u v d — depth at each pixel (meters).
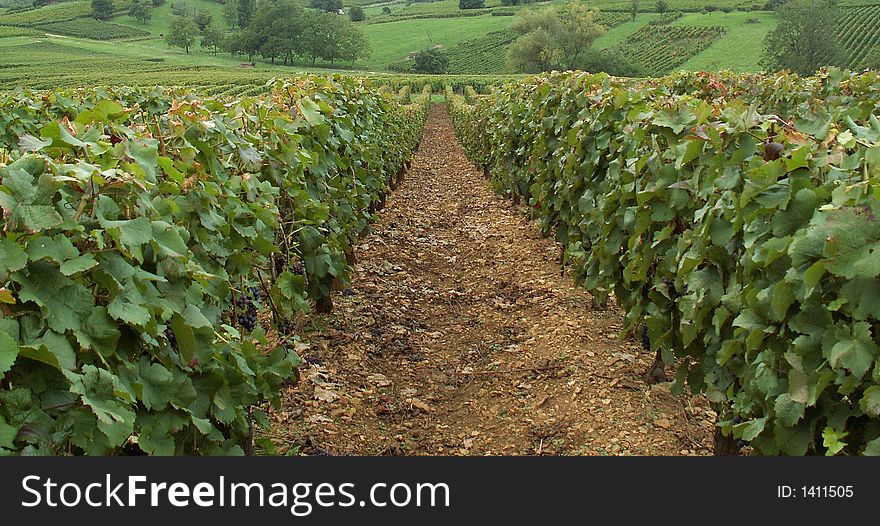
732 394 3.44
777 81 10.65
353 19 146.25
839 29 88.75
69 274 2.06
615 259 5.47
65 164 2.31
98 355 2.27
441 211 12.79
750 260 3.13
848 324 2.62
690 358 4.45
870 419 2.65
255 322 4.29
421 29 126.31
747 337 3.12
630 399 4.84
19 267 1.96
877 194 2.47
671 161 4.66
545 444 4.40
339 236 6.52
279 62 106.62
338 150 7.31
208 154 4.17
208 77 67.50
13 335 1.95
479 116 18.12
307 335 5.90
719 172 3.88
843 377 2.54
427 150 27.64
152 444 2.46
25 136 2.52
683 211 4.45
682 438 4.36
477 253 9.45
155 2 149.75
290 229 5.27
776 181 2.99
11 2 199.38
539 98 9.77
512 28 93.69
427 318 6.84
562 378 5.25
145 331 2.45
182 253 2.66
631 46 98.75
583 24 87.56
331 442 4.33
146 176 2.92
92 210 2.37
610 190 5.93
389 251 9.23
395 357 5.79
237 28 136.75
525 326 6.42
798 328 2.70
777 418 2.76
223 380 2.88
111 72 76.12
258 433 4.30
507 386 5.25
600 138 6.48
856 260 2.42
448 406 5.03
